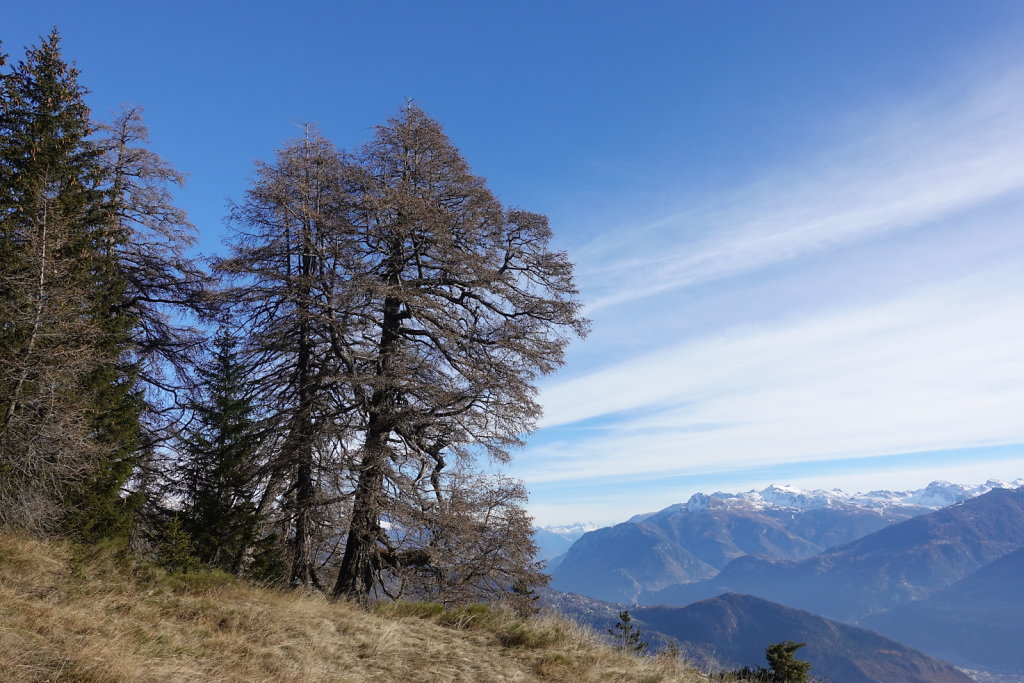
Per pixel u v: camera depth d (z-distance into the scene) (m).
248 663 7.28
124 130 18.14
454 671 8.48
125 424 15.37
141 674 6.11
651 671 9.91
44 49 16.56
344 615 10.62
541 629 10.97
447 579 16.02
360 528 15.68
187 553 14.09
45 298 12.65
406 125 19.22
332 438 15.80
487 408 17.31
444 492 16.92
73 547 11.45
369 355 17.20
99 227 16.12
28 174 14.77
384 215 17.23
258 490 16.72
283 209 16.95
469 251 18.70
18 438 11.85
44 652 6.07
